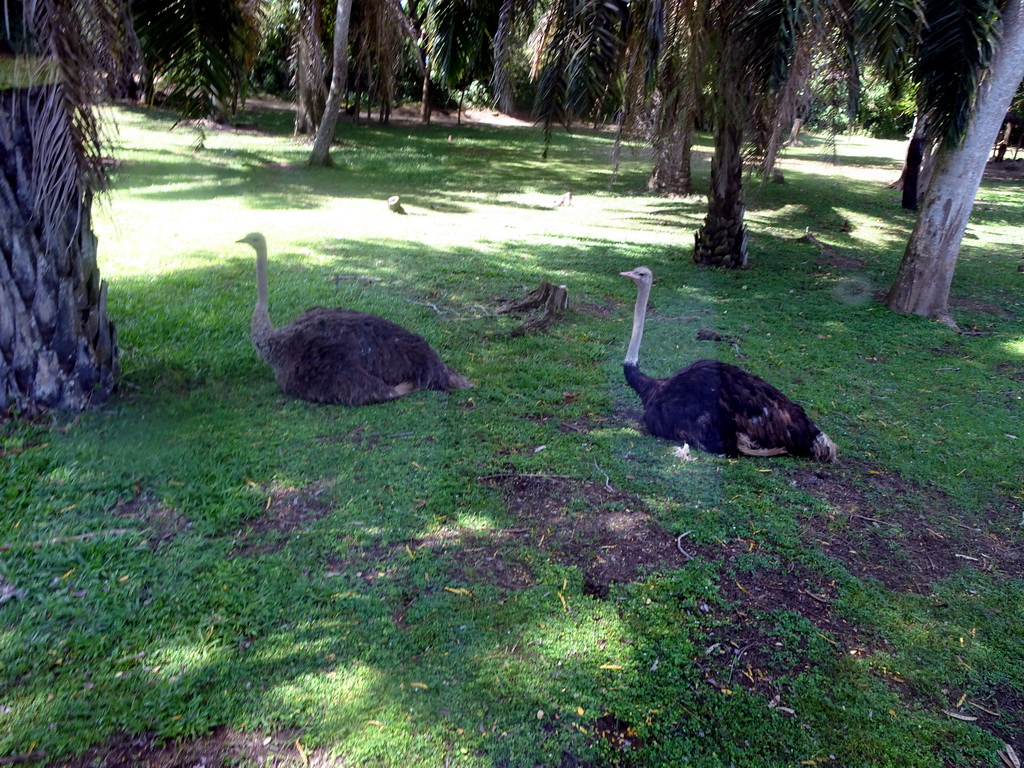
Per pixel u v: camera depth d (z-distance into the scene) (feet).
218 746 9.10
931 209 29.32
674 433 17.40
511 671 10.53
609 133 97.55
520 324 25.05
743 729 10.00
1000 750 9.98
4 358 15.66
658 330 26.00
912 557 14.03
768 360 23.90
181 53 17.21
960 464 17.76
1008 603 12.89
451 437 16.88
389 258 32.12
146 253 30.01
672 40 25.59
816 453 17.31
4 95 14.37
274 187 48.06
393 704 9.84
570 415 18.72
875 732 10.12
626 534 13.87
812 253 40.27
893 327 28.43
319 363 17.89
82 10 13.69
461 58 28.17
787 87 23.39
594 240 39.09
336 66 55.57
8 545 12.04
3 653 10.05
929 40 23.90
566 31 22.61
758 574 13.09
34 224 15.23
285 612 11.19
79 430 15.61
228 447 15.58
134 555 12.09
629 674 10.66
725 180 34.37
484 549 13.07
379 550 12.81
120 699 9.51
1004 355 26.05
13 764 8.66
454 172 60.90
